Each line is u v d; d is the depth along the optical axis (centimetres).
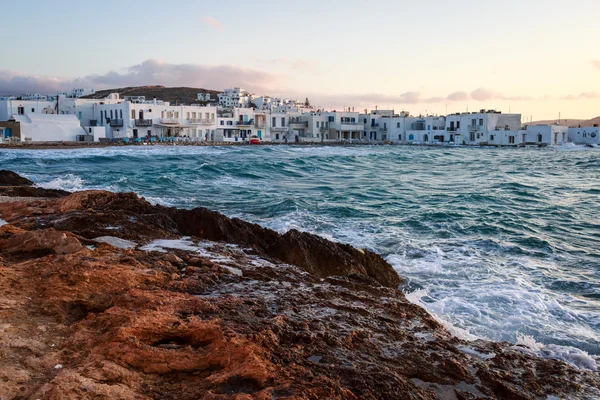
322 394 509
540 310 1016
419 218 2047
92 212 1364
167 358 552
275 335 634
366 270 1250
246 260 1071
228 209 2197
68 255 857
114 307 669
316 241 1286
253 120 10631
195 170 3803
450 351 700
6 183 2580
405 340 714
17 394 465
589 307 1059
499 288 1149
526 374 666
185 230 1388
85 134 8150
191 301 709
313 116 11644
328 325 708
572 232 1852
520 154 7962
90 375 500
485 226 1891
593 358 798
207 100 19150
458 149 9706
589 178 4022
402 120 12188
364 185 3362
